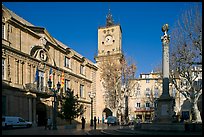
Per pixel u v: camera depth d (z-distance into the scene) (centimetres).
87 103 5475
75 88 5003
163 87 2264
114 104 5075
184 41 2948
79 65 5272
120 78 5122
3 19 3133
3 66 3123
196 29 2795
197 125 2033
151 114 6544
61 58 4556
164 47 2297
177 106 5953
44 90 3819
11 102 3188
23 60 3509
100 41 7056
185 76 3148
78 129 2878
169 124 2050
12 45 3294
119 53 6538
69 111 3512
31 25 3959
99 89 6031
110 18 7619
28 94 3475
